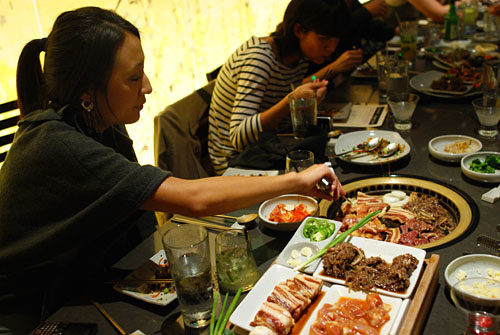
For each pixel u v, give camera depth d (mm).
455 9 3713
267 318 1071
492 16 3646
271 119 2268
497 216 1504
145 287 1308
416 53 3377
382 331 1043
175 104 2535
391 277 1175
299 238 1420
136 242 1821
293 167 1645
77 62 1307
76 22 1304
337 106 2678
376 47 3891
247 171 1964
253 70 2387
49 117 1344
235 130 2354
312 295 1159
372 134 2203
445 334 1069
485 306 963
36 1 2639
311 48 2389
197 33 3834
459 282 1061
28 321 1443
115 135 1810
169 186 1319
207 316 1164
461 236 1414
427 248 1379
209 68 4070
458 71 2809
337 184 1574
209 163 2775
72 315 1261
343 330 1046
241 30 4336
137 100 1454
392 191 1760
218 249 1270
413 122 2354
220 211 1376
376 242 1359
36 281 1466
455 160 1875
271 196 1422
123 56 1344
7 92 2564
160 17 3449
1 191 1371
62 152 1286
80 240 1344
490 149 1971
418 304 1073
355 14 3568
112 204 1279
